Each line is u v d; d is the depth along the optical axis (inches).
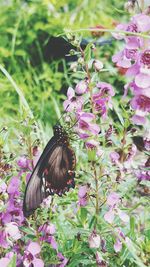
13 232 17.7
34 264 17.9
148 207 21.6
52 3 47.9
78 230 18.4
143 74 15.9
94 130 17.3
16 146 23.5
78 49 17.4
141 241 18.9
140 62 16.1
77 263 18.7
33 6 47.6
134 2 16.5
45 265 18.7
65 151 17.7
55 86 42.9
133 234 18.8
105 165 18.2
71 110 17.5
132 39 16.1
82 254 19.2
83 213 18.3
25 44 46.5
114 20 46.5
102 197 18.4
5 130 18.9
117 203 18.0
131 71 16.2
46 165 17.4
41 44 46.3
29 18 47.3
